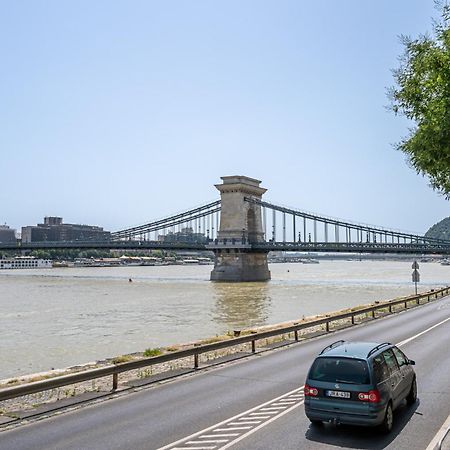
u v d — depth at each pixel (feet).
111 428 45.75
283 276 567.59
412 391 51.85
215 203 481.46
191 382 64.39
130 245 498.69
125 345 123.95
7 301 255.29
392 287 340.18
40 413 50.98
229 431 44.65
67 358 107.65
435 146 43.83
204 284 389.39
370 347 46.93
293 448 40.40
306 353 84.43
